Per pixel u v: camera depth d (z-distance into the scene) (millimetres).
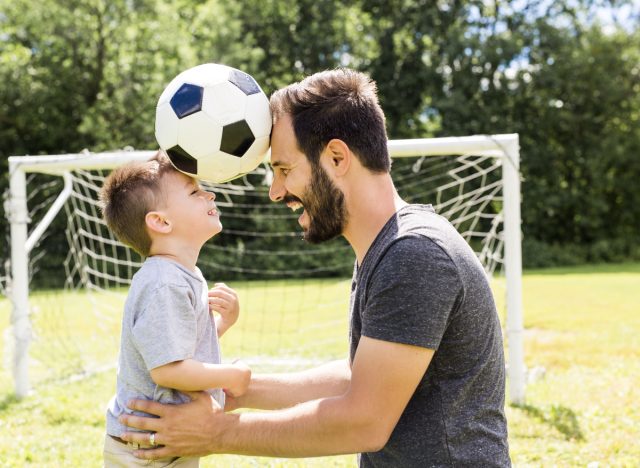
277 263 15617
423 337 1476
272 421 1620
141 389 1846
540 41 23578
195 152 2002
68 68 19250
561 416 4328
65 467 3479
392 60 22953
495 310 1636
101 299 10914
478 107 22609
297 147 1677
